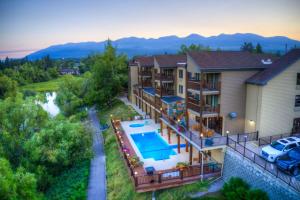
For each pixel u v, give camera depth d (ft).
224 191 54.75
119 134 110.83
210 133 81.05
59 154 90.58
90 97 187.73
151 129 125.90
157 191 65.87
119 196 71.77
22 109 103.19
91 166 96.84
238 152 64.80
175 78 121.29
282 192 49.16
